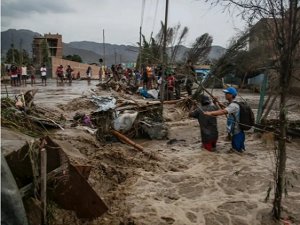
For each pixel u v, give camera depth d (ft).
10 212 13.15
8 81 90.89
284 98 18.76
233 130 32.40
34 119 31.12
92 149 29.68
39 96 65.10
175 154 32.30
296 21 17.79
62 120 38.11
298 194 23.21
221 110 31.86
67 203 17.03
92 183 22.04
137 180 24.63
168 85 65.26
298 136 38.14
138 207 20.42
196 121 50.34
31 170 15.97
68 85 101.19
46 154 15.97
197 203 21.48
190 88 67.36
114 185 23.36
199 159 30.42
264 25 19.17
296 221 19.57
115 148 31.63
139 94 75.25
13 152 15.60
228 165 28.68
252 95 101.14
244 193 23.20
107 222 17.85
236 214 20.22
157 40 73.61
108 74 116.57
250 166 28.32
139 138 39.96
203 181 25.09
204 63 81.20
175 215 19.80
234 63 61.41
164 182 24.71
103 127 36.91
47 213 16.01
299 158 31.65
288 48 18.08
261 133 38.47
